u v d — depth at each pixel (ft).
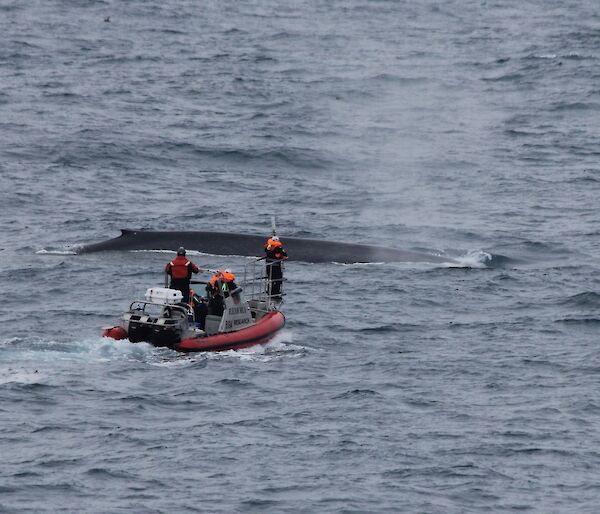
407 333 474.49
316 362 434.71
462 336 472.44
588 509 326.03
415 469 346.95
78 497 326.03
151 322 436.35
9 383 399.65
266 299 485.15
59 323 474.90
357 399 397.39
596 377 423.64
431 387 411.34
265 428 372.58
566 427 378.32
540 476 344.49
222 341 440.45
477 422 380.99
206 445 359.05
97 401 388.37
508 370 430.61
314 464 348.79
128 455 351.25
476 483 339.16
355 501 327.26
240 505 323.78
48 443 357.20
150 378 410.11
